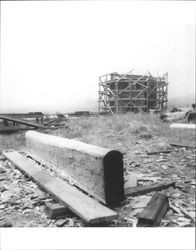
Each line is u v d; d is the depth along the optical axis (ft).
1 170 17.39
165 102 66.33
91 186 11.83
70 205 10.30
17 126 33.32
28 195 12.96
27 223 10.30
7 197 12.81
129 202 11.41
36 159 18.76
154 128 29.43
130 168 16.88
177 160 18.40
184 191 12.74
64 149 14.66
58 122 40.34
